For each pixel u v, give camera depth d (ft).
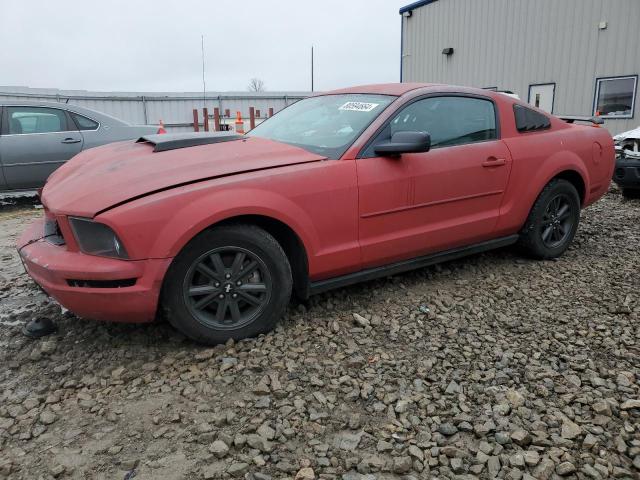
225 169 10.36
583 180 16.07
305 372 9.53
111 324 11.45
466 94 13.79
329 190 11.00
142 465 7.31
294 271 11.37
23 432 8.02
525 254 15.93
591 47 49.06
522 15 54.75
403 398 8.84
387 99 12.77
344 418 8.32
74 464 7.33
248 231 10.15
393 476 7.15
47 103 25.16
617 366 9.87
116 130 26.40
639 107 46.06
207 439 7.79
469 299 12.94
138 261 9.22
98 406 8.63
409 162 12.20
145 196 9.46
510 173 14.10
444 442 7.82
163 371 9.62
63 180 11.15
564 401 8.73
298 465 7.28
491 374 9.52
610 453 7.58
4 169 24.20
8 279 14.79
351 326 11.41
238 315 10.44
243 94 62.64
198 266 9.86
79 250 9.61
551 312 12.23
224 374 9.45
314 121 13.32
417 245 12.69
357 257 11.73
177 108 58.18
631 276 14.49
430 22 66.44
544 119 15.46
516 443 7.73
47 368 9.84
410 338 10.91
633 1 45.34
